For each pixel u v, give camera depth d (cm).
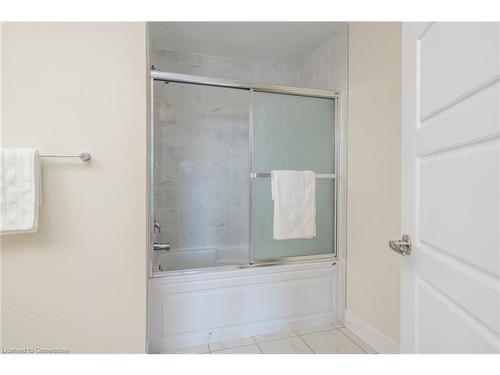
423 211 78
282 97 199
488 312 53
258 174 191
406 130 88
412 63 85
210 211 268
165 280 166
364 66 183
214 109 267
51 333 135
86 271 138
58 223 135
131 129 143
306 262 199
